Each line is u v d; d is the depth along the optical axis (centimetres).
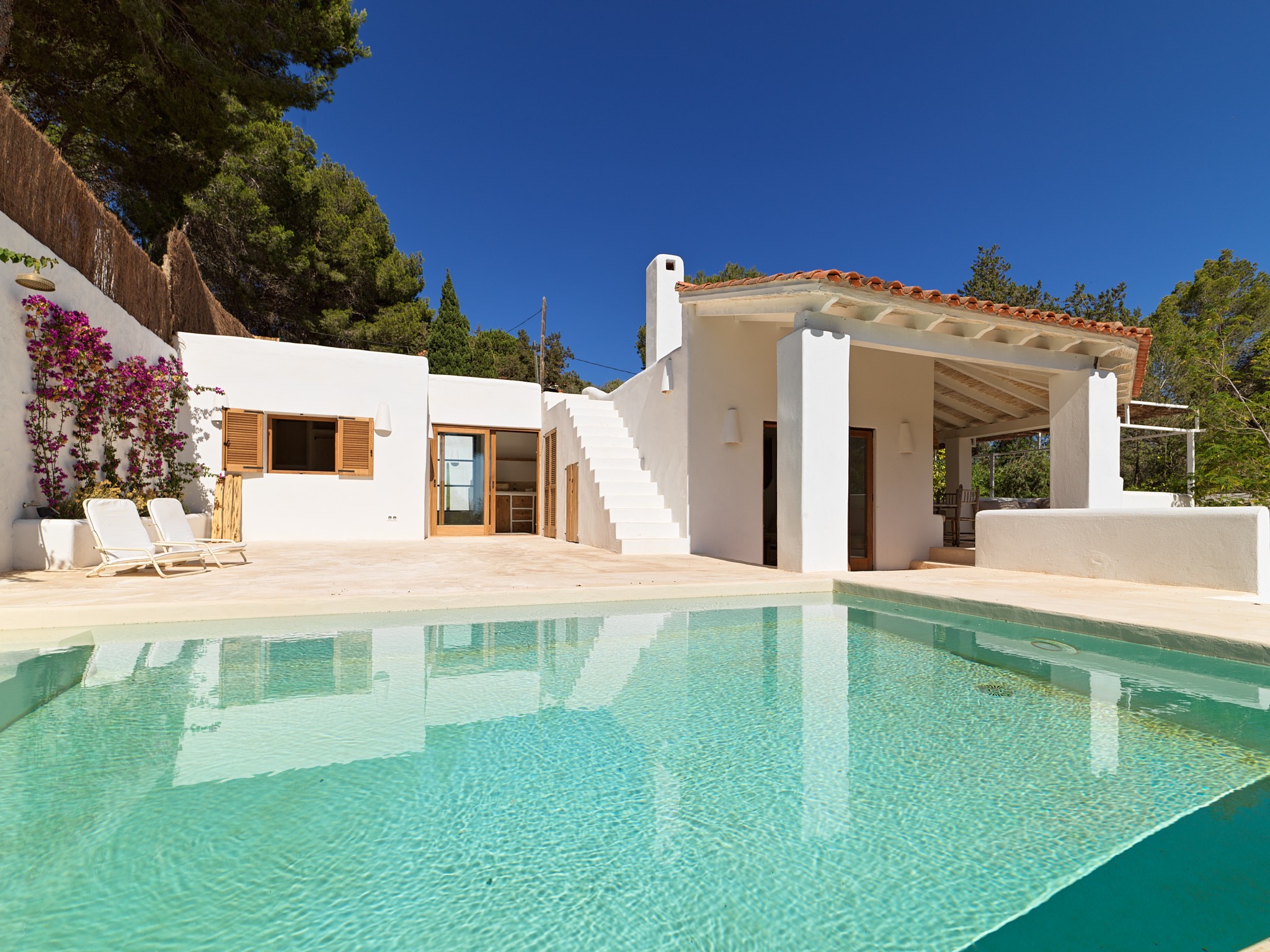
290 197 1702
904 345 636
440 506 1253
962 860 146
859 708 255
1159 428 1264
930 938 118
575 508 1063
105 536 539
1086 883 136
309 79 1056
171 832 157
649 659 334
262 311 1834
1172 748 213
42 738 221
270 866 142
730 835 158
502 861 146
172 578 528
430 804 173
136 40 877
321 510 1072
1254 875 138
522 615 439
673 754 210
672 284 962
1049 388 758
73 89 1018
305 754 207
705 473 815
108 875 138
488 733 228
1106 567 530
